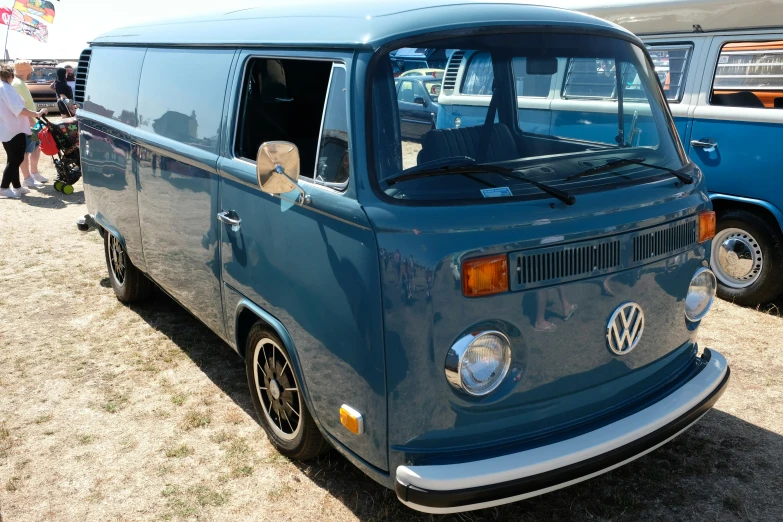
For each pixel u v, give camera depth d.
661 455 3.81
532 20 3.27
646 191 3.14
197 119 4.01
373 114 2.79
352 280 2.77
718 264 6.14
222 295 3.97
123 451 3.93
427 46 2.94
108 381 4.74
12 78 10.27
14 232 8.54
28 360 5.05
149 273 5.14
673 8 6.20
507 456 2.75
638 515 3.34
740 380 4.62
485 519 3.31
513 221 2.71
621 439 2.92
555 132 3.35
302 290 3.11
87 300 6.24
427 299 2.61
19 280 6.77
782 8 5.44
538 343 2.83
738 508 3.37
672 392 3.28
